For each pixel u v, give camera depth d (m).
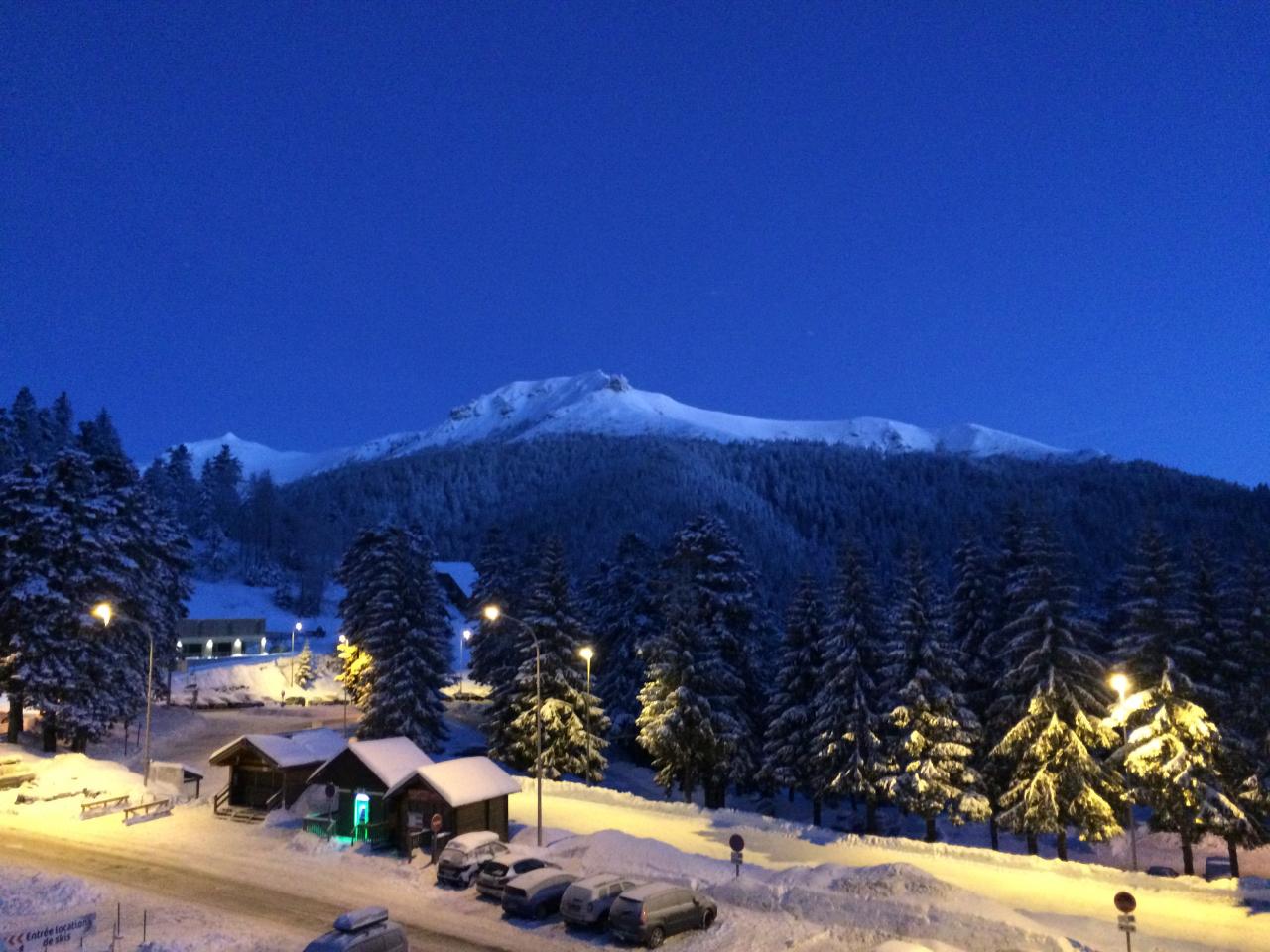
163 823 39.56
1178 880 33.72
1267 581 40.34
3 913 27.42
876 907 27.41
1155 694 36.09
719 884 30.52
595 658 67.19
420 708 58.12
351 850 34.94
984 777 44.53
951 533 187.88
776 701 52.75
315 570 155.50
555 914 28.31
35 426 143.62
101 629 52.47
